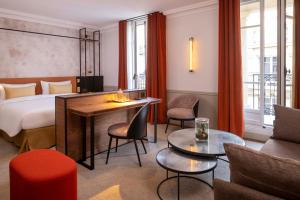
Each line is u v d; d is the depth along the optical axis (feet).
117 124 10.75
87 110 8.83
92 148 9.01
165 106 16.75
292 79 11.39
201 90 15.10
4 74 15.98
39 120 10.80
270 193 3.52
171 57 16.47
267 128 12.84
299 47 10.99
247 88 14.49
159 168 9.16
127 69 18.76
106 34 21.15
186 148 7.50
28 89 15.78
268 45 13.11
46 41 18.02
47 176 5.48
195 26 15.03
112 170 8.99
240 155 3.76
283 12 11.71
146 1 14.05
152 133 14.25
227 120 13.14
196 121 8.26
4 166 9.35
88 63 21.07
